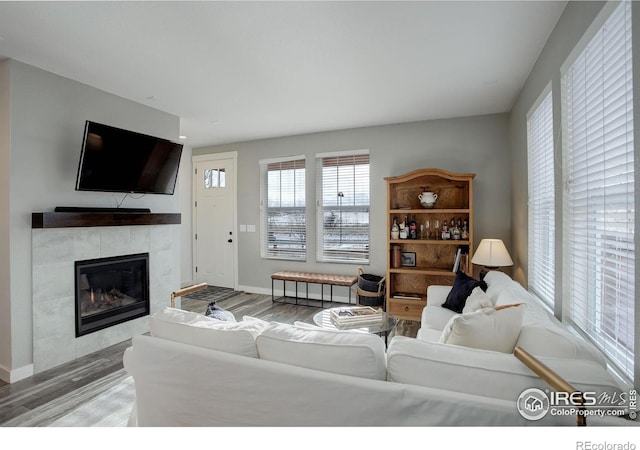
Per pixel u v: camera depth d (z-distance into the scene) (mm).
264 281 5355
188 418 1514
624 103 1347
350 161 4730
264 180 5355
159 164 3520
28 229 2654
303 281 4590
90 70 2789
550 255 2432
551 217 2385
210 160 5773
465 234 3904
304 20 2088
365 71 2826
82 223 2877
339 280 4418
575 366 1161
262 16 2043
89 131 2797
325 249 4914
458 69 2795
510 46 2414
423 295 4160
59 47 2410
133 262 3467
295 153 5043
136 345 1643
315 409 1268
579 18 1737
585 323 1780
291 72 2846
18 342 2586
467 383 1171
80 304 2990
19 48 2418
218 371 1432
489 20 2086
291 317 4207
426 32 2227
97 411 2182
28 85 2668
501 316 1540
